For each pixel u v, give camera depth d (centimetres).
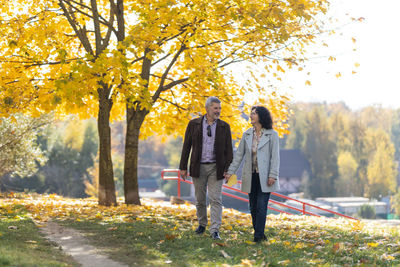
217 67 1232
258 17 1041
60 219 887
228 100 1342
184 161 707
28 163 1948
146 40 1005
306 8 1096
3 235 630
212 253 580
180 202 1502
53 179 5078
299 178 8131
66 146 5275
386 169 7969
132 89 1026
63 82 958
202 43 1112
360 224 1080
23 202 1293
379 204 5456
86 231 745
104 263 523
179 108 1420
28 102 1193
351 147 8769
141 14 1004
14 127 1819
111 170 1264
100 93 1241
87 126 5509
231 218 1048
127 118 1320
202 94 1298
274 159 667
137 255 564
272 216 1246
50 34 1209
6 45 1240
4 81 1172
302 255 602
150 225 808
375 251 653
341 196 8031
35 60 1140
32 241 619
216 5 1056
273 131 676
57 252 570
